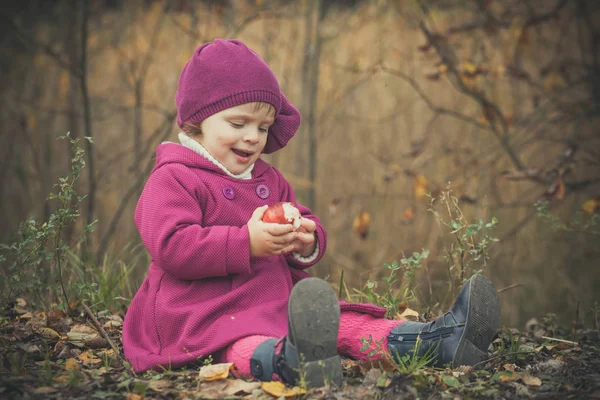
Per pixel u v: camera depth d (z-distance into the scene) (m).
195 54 2.72
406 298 3.45
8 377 2.38
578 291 5.88
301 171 7.96
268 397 2.22
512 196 6.61
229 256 2.45
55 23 8.49
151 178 2.62
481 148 7.00
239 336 2.42
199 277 2.51
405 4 7.05
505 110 6.93
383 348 2.60
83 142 7.38
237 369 2.41
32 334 2.91
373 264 6.64
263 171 2.83
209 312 2.51
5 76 8.66
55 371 2.51
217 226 2.50
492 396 2.31
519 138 6.79
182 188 2.57
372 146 7.79
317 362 2.23
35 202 7.51
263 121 2.68
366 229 5.30
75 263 3.91
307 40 7.49
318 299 2.22
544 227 6.45
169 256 2.47
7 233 7.54
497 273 6.37
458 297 2.55
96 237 6.34
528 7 5.77
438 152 7.10
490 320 2.53
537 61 6.94
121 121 8.95
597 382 2.42
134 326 2.68
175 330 2.55
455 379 2.39
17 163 8.23
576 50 6.81
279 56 8.15
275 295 2.59
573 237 6.37
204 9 7.45
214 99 2.61
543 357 2.83
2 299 3.27
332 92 7.82
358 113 8.05
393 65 7.83
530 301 5.96
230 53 2.65
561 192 4.65
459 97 7.49
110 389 2.34
